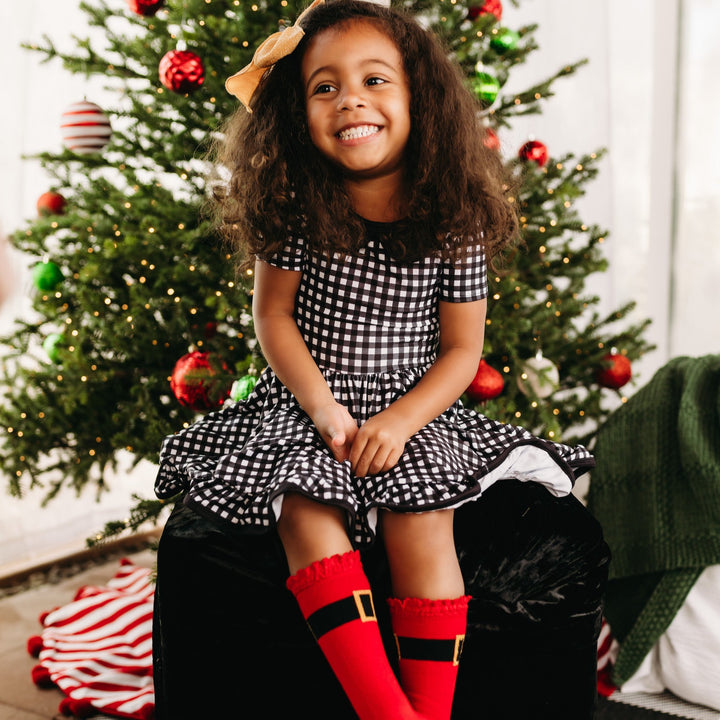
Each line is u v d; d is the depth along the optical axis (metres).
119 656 1.58
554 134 2.57
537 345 1.79
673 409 1.62
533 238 1.83
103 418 1.88
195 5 1.71
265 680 1.03
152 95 1.81
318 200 1.12
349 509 0.93
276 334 1.14
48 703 1.47
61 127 1.76
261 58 1.14
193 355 1.63
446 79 1.15
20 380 2.13
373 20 1.10
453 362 1.13
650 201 2.52
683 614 1.46
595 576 1.07
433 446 1.04
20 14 2.12
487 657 1.04
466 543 1.06
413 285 1.15
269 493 0.95
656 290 2.54
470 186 1.17
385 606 1.00
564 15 2.53
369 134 1.06
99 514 2.37
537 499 1.14
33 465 1.94
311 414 1.06
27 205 2.21
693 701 1.44
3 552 2.13
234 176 1.22
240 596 1.03
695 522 1.47
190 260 1.70
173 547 1.05
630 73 2.52
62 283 1.87
